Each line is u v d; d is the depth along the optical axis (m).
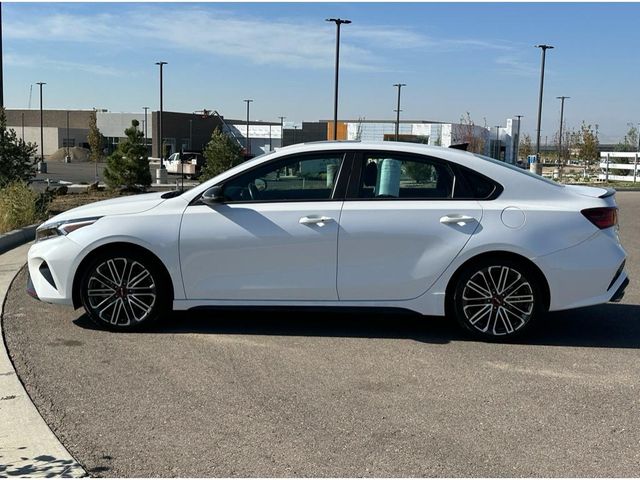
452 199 5.87
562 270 5.73
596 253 5.77
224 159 24.22
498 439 4.01
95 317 6.01
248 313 6.81
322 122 68.12
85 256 5.93
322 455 3.79
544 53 34.03
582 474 3.60
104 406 4.41
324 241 5.79
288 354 5.51
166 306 6.05
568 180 38.47
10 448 3.79
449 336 6.08
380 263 5.81
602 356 5.57
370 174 5.93
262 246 5.83
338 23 29.67
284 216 5.82
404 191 5.91
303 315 6.76
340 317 6.70
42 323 6.27
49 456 3.70
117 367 5.14
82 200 18.09
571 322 6.65
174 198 6.04
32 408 4.32
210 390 4.71
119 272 5.98
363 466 3.66
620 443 3.97
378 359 5.42
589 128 52.09
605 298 5.83
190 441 3.93
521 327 5.84
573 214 5.78
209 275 5.91
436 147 6.08
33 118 90.94
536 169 34.88
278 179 5.98
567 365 5.33
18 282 7.97
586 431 4.13
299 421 4.22
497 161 6.15
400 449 3.87
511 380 4.98
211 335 6.00
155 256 5.93
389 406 4.47
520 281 5.80
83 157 80.38
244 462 3.69
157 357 5.39
